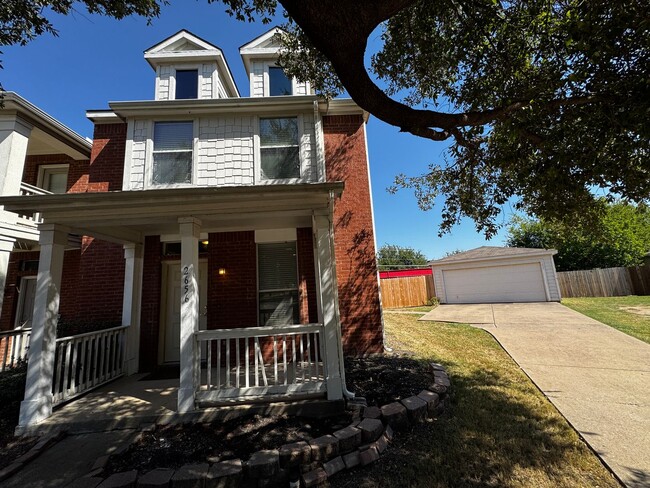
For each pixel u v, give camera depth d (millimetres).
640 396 4359
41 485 2904
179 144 7242
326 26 2371
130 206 4484
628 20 2322
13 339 6793
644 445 3234
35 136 7660
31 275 8727
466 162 4848
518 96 3268
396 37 4352
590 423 3711
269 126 7453
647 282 14602
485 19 3609
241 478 2930
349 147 7539
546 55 3443
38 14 3881
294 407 4141
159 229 6113
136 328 6230
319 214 4727
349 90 2992
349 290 7016
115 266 6781
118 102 6887
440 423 3869
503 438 3494
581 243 17984
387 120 3332
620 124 2604
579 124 2969
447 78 4633
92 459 3314
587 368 5566
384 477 2977
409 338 8086
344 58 2639
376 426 3490
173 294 6973
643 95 2441
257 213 4719
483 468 3008
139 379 5680
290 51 5723
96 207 4418
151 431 3828
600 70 2660
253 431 3730
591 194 3814
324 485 2904
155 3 4266
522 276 14961
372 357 6473
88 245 6852
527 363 6004
